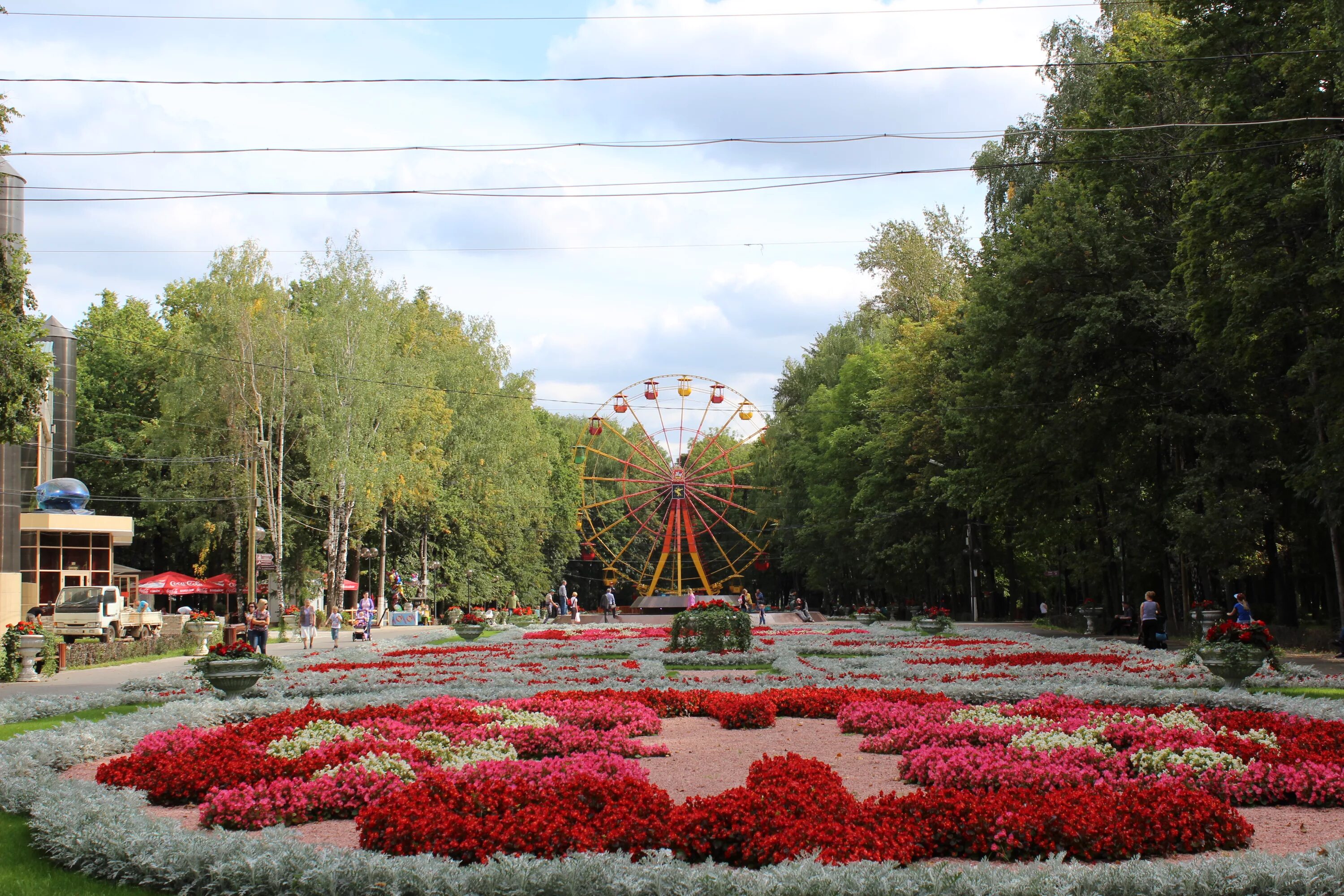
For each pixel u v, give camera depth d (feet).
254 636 98.37
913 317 216.54
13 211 114.52
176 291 233.76
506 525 240.12
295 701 60.44
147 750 41.93
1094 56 138.00
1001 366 124.47
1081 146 118.73
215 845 26.81
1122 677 69.41
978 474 136.67
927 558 193.06
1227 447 106.52
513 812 29.48
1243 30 89.51
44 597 150.82
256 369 172.35
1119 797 29.40
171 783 35.99
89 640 124.36
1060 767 35.76
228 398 171.53
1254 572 123.44
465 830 27.61
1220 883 23.20
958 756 37.19
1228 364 101.91
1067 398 119.65
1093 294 116.26
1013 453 129.70
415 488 194.29
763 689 68.74
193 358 179.42
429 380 203.92
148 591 179.32
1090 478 128.57
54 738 44.93
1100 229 115.03
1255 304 85.15
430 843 27.48
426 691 64.90
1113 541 144.87
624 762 38.68
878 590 260.21
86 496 153.58
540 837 27.22
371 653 105.91
